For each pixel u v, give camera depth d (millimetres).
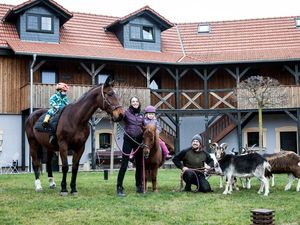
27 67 24406
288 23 29484
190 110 25938
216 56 26641
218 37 29203
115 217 7129
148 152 9430
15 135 23906
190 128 27875
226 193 9969
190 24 30609
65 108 9836
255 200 8930
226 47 28359
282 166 10516
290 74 27000
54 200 8719
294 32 28719
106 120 25781
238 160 9961
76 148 9750
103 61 24469
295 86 24938
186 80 27797
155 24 27531
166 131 26531
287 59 24906
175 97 26531
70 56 23266
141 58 25000
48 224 6648
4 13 26297
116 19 29047
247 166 9852
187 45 28781
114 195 9516
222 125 26844
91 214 7344
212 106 27062
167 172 18391
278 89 23328
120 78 26578
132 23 26922
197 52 28109
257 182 12836
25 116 24109
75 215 7270
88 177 15195
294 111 25734
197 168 10617
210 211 7656
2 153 23609
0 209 7746
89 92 9625
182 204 8367
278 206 8227
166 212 7547
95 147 24656
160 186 11672
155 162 10039
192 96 27328
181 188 10711
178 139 26016
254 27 29609
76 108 9594
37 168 10742
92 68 24516
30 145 10859
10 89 23969
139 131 9758
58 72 25109
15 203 8375
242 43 28500
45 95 22688
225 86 27594
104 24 28281
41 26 24828
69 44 25328
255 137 27562
